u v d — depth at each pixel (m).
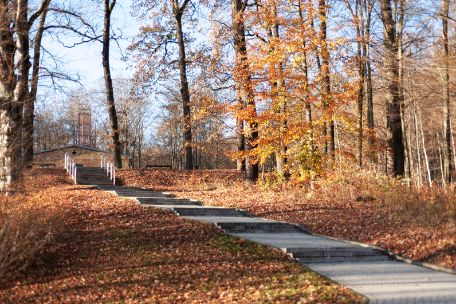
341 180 20.75
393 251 12.91
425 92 21.11
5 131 17.61
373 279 10.35
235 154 22.64
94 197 19.06
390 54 21.78
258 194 22.36
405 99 22.78
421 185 20.84
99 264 11.38
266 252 12.39
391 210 16.88
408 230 14.24
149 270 10.89
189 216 16.94
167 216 15.82
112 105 31.50
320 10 21.42
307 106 21.39
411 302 8.62
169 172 30.62
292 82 21.00
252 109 21.62
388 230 14.56
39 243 12.14
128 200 18.64
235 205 19.58
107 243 12.75
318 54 21.44
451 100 22.47
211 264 11.36
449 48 20.19
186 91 31.95
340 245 13.00
